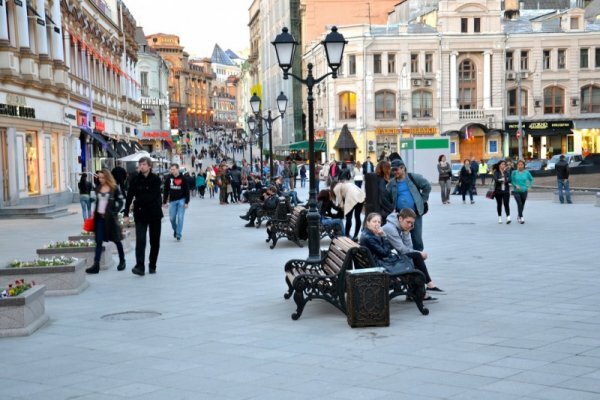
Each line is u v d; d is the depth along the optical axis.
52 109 33.94
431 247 15.45
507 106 65.75
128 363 6.93
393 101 64.88
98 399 5.86
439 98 64.69
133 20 65.31
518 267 12.35
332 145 65.56
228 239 18.69
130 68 61.66
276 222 16.52
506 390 5.75
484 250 14.72
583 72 65.56
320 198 17.66
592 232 17.64
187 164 92.75
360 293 8.08
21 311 8.23
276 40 12.70
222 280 11.94
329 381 6.14
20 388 6.23
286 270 10.12
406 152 46.66
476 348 7.07
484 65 65.12
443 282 11.01
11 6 28.50
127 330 8.38
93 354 7.31
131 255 15.67
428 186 12.00
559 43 65.25
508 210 20.44
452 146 64.75
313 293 8.64
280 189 27.11
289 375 6.36
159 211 12.90
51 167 34.09
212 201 38.47
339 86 65.12
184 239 18.91
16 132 28.88
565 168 27.69
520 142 59.88
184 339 7.84
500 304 9.23
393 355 6.91
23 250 16.98
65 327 8.63
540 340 7.31
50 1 33.44
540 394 5.62
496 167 20.56
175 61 167.00
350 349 7.20
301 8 79.31
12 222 25.33
